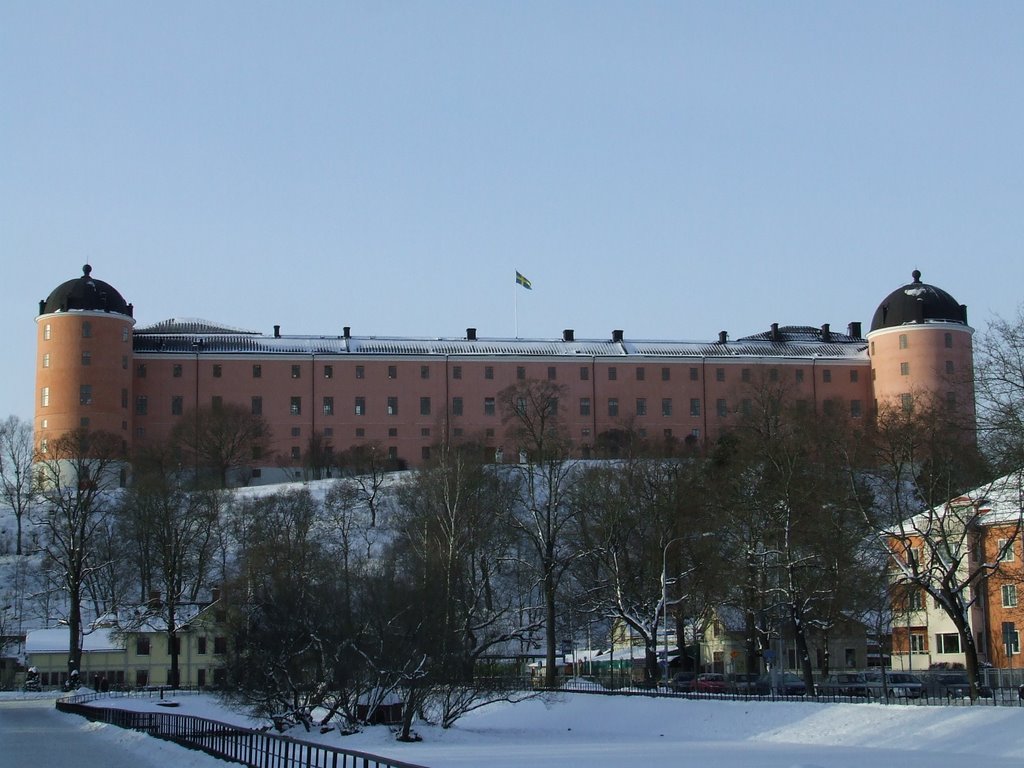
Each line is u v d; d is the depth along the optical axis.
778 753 55.66
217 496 142.75
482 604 105.25
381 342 199.62
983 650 90.94
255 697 66.31
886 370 196.25
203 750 49.69
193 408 189.62
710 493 96.00
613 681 92.69
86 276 189.12
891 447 82.38
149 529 129.25
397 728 66.12
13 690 120.38
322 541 132.12
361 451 171.12
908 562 74.44
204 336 196.50
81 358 183.00
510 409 160.88
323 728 66.44
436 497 106.81
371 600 66.75
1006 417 60.44
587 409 195.12
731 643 106.19
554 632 97.94
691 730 67.75
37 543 150.62
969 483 74.62
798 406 135.62
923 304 196.25
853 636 101.94
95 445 169.50
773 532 81.56
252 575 86.75
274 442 190.38
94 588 141.00
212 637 126.94
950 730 56.34
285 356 192.38
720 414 197.25
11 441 174.00
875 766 48.50
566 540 107.00
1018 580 65.12
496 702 76.81
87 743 61.47
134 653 127.31
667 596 95.94
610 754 56.53
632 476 105.94
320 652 66.06
